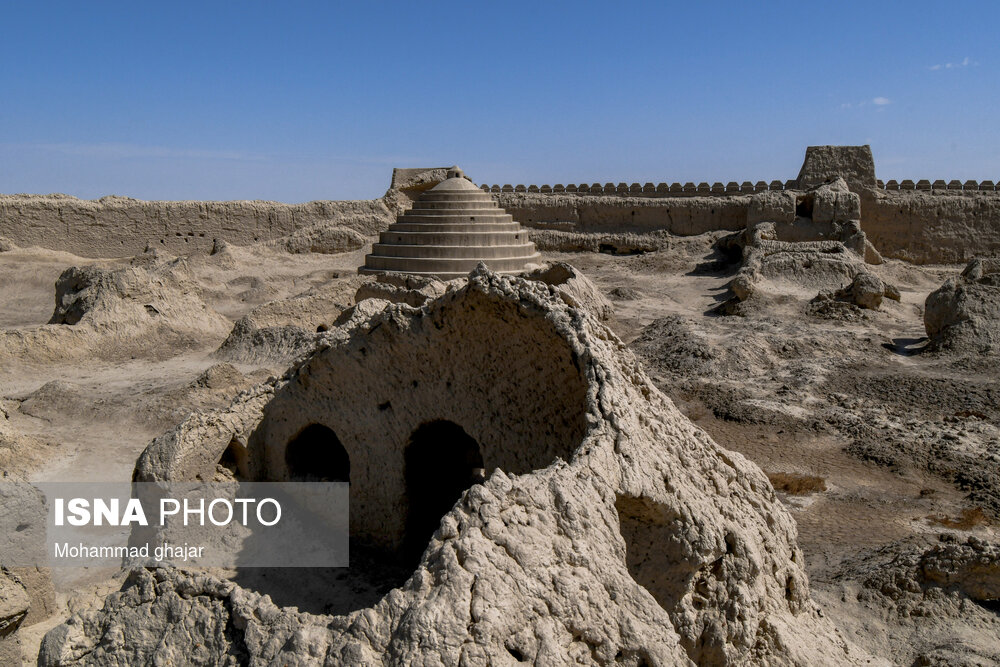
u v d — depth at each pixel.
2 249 45.81
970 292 28.33
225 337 29.56
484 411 10.50
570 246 56.00
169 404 20.92
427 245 40.03
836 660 9.39
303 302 29.31
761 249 41.25
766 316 33.31
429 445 11.67
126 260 44.75
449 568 6.48
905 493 17.25
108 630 7.82
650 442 8.70
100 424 20.38
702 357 26.88
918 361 27.00
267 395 11.88
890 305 35.16
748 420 21.66
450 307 10.28
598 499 7.50
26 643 10.67
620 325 33.19
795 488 17.55
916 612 11.44
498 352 10.29
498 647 6.21
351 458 11.41
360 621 6.46
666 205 54.75
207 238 53.78
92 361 26.03
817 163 52.88
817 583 12.73
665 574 8.22
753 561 8.61
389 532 11.12
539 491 7.25
